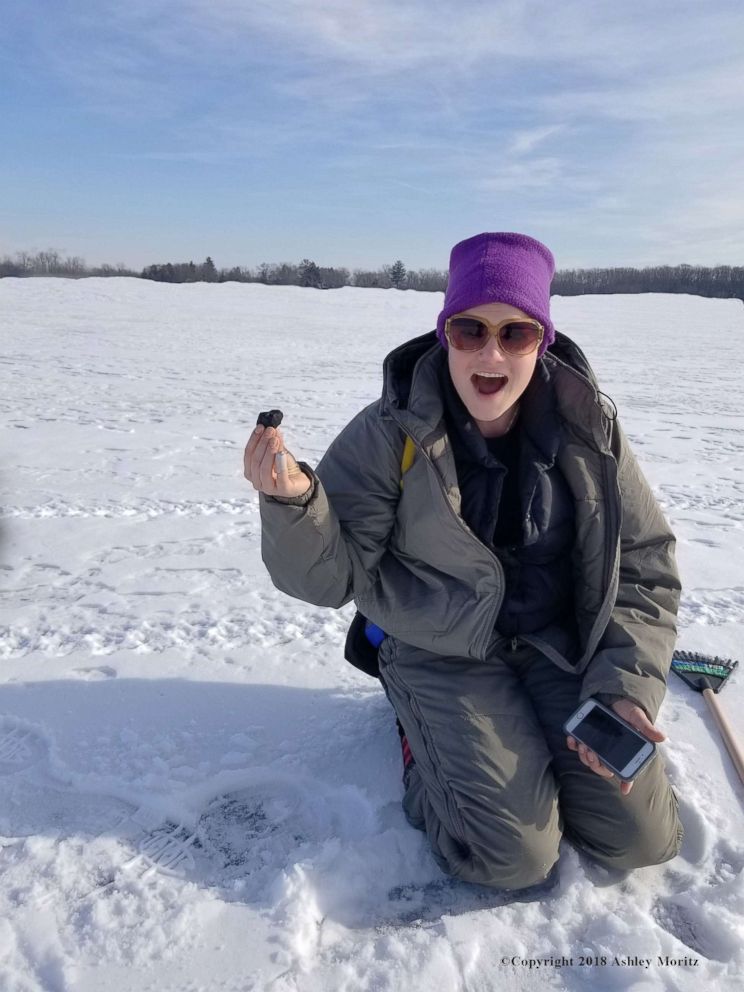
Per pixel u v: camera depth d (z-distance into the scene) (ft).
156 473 17.94
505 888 6.18
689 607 11.37
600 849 6.38
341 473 6.88
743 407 29.55
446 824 6.35
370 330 58.80
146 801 7.13
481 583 6.63
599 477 6.79
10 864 6.40
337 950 5.70
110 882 6.26
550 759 6.53
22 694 8.76
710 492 17.79
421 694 6.91
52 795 7.23
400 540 7.00
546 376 6.88
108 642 10.06
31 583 11.94
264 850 6.64
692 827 6.86
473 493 6.69
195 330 54.70
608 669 6.59
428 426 6.41
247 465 5.94
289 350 44.80
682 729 8.14
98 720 8.29
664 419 26.86
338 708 8.57
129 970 5.47
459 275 6.57
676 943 5.63
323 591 6.66
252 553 13.26
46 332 49.60
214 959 5.55
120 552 13.24
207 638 10.19
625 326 69.82
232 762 7.62
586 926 5.86
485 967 5.50
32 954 5.58
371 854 6.50
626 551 7.10
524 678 7.31
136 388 29.94
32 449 19.84
